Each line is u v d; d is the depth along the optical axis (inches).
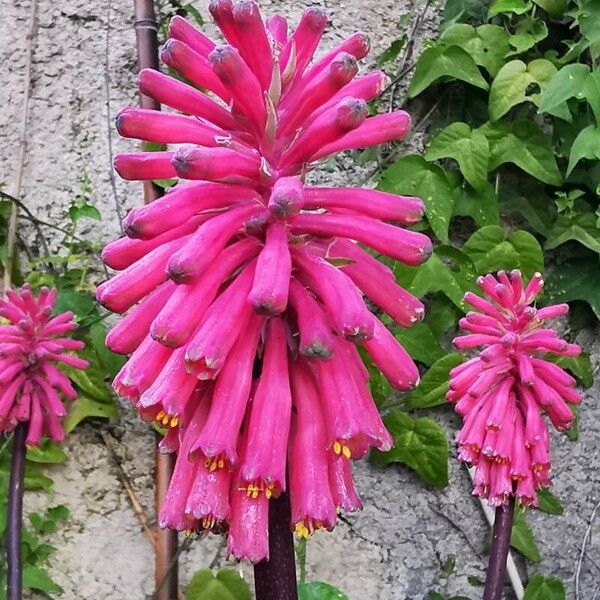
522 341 69.7
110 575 90.3
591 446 104.9
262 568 41.8
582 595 101.2
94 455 93.6
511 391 71.4
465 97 109.7
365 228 42.1
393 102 109.2
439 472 97.3
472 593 98.6
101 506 92.3
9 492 73.1
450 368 99.3
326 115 40.5
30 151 101.2
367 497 98.3
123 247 44.2
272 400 40.2
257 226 41.8
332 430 40.1
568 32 111.3
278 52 44.1
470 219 108.5
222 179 41.5
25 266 98.2
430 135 109.1
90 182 101.4
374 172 106.6
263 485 39.5
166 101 45.1
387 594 95.7
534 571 100.7
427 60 106.3
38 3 105.0
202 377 38.5
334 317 38.4
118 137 103.1
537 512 102.1
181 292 39.8
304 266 41.6
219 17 43.3
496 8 107.0
